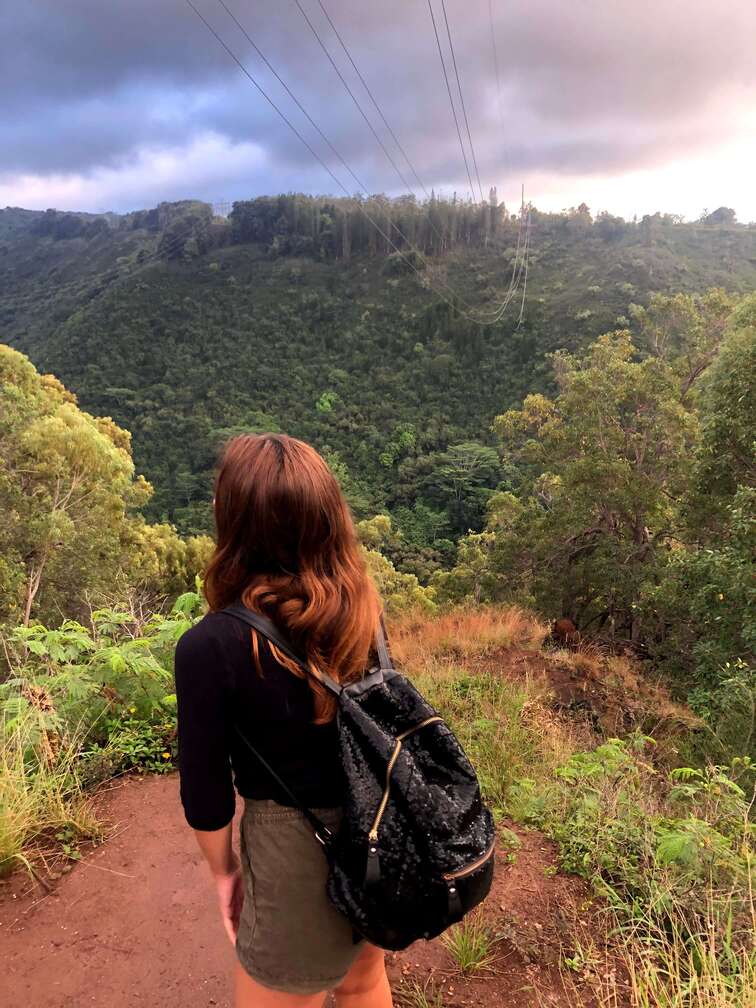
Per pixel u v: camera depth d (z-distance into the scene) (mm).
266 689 972
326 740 1011
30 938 2094
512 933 2178
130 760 3309
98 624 4070
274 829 1012
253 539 1046
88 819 2707
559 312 168625
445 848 959
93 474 27984
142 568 32438
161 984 1934
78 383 176500
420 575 84750
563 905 2371
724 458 14531
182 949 2076
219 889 1072
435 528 107625
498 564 21625
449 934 2166
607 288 171750
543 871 2615
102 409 164125
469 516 108500
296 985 1032
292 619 981
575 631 10797
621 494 17062
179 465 135250
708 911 2102
